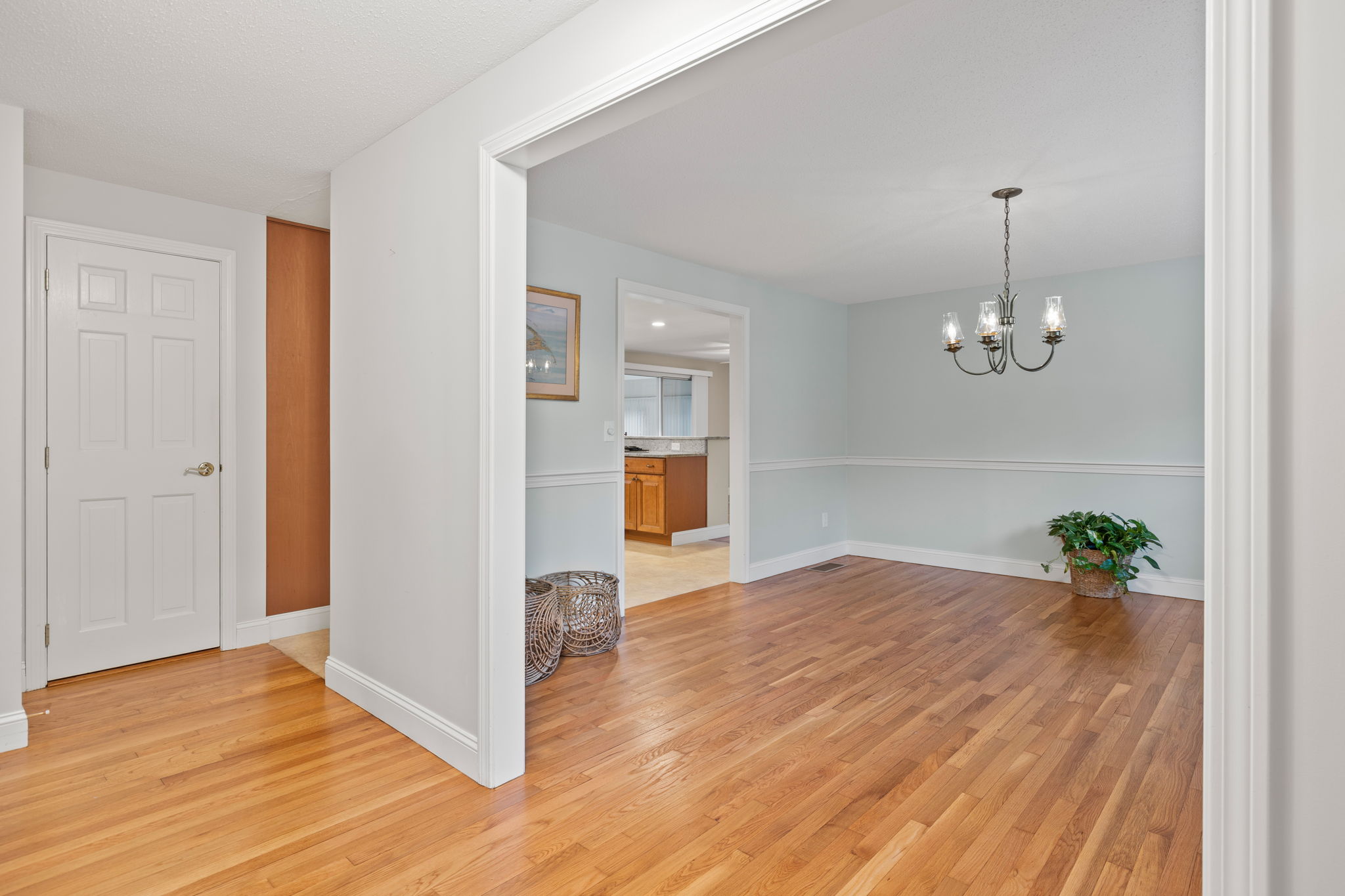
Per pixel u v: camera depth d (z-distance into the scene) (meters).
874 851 1.78
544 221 3.67
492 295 2.08
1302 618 0.82
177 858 1.73
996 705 2.73
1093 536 4.41
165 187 3.08
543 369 3.70
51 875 1.65
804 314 5.55
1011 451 5.15
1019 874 1.69
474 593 2.16
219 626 3.38
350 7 1.78
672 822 1.91
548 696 2.84
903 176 2.99
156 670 3.09
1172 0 1.76
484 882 1.64
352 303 2.77
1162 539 4.54
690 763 2.26
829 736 2.46
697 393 10.34
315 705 2.72
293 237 3.62
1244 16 0.83
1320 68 0.79
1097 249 4.19
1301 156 0.81
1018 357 5.10
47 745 2.35
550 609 3.06
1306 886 0.82
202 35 1.90
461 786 2.10
